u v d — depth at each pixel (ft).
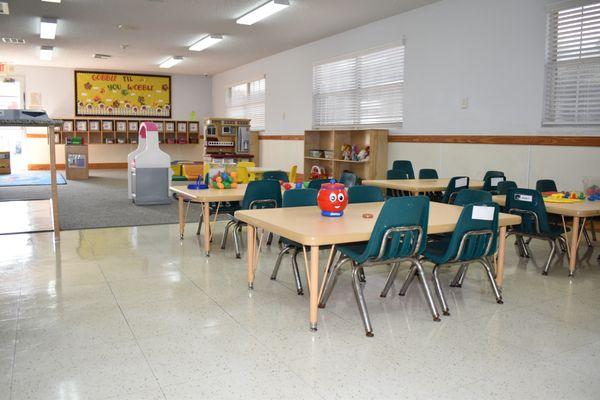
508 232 13.61
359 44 28.76
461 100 22.22
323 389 7.08
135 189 25.03
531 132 19.35
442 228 9.80
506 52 20.08
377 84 27.61
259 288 11.70
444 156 23.17
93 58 41.01
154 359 7.96
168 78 51.06
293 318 9.79
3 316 9.79
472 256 9.94
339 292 11.57
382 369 7.70
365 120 28.73
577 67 17.85
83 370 7.57
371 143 26.08
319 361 7.94
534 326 9.53
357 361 7.95
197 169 38.19
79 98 47.55
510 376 7.52
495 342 8.75
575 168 17.81
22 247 15.78
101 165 49.32
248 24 27.81
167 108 51.37
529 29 19.17
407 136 25.32
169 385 7.16
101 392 6.95
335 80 31.37
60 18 26.99
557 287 12.09
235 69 46.42
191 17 26.66
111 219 20.89
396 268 11.07
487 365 7.86
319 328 9.30
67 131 46.16
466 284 12.29
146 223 20.04
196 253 15.16
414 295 11.40
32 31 30.45
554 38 18.47
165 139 50.19
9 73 44.78
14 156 45.93
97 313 9.98
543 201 12.79
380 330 9.25
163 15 26.25
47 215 21.81
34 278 12.39
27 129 45.83
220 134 40.09
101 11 25.46
